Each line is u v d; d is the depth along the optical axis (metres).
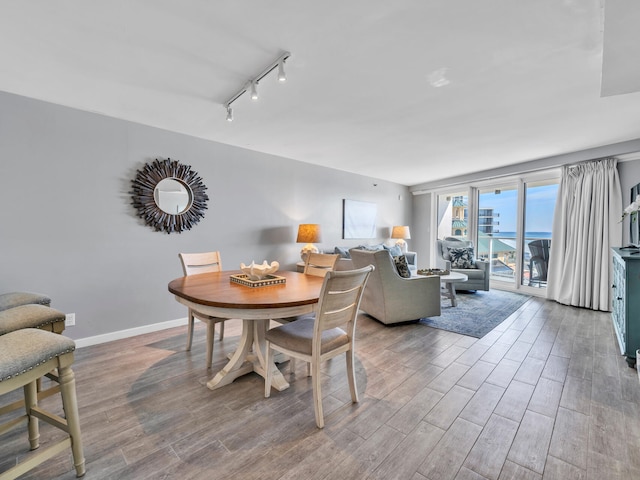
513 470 1.28
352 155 4.13
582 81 2.10
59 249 2.54
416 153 4.03
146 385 1.98
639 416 1.65
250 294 1.72
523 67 1.93
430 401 1.80
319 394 1.56
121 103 2.50
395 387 1.96
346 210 5.14
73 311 2.61
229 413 1.68
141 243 2.98
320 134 3.25
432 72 2.00
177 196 3.21
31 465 1.10
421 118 2.79
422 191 6.32
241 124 2.96
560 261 4.19
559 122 2.90
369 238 5.61
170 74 2.04
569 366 2.27
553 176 4.45
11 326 1.50
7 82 2.15
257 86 2.19
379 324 3.29
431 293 3.33
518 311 3.77
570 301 4.03
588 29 1.55
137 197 2.92
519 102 2.45
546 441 1.46
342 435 1.50
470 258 4.94
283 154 4.09
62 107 2.53
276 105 2.52
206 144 3.42
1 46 1.72
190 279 2.23
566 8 1.41
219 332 3.00
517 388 1.95
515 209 4.99
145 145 2.98
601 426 1.57
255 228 3.91
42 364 1.15
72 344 1.24
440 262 5.21
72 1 1.37
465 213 5.74
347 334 1.79
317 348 1.55
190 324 2.54
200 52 1.79
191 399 1.82
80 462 1.24
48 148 2.47
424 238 6.43
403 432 1.52
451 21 1.51
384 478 1.24
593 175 3.82
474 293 4.84
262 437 1.49
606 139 3.44
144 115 2.75
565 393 1.89
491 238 5.40
